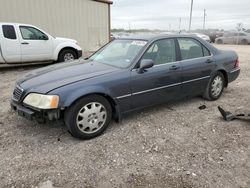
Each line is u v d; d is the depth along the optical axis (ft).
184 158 10.10
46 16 41.78
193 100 17.25
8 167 9.45
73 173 9.14
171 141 11.49
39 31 30.25
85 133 11.43
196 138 11.79
